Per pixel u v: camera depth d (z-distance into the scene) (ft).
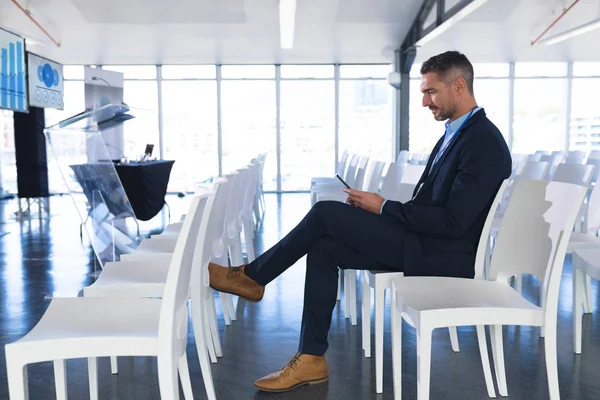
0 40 21.91
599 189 11.46
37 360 5.21
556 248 6.49
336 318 11.56
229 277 8.24
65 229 23.54
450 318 6.14
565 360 9.11
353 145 40.19
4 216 27.53
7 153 37.19
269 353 9.64
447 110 7.89
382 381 8.27
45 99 26.02
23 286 14.39
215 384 8.36
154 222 25.88
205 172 40.55
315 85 39.81
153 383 8.51
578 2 27.48
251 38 32.60
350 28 31.24
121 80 25.77
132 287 7.62
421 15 29.40
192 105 39.91
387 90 39.70
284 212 28.53
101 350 5.31
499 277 7.37
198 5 27.73
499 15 29.25
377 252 7.77
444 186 7.79
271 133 40.22
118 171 20.67
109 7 27.66
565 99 39.09
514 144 39.63
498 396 7.84
